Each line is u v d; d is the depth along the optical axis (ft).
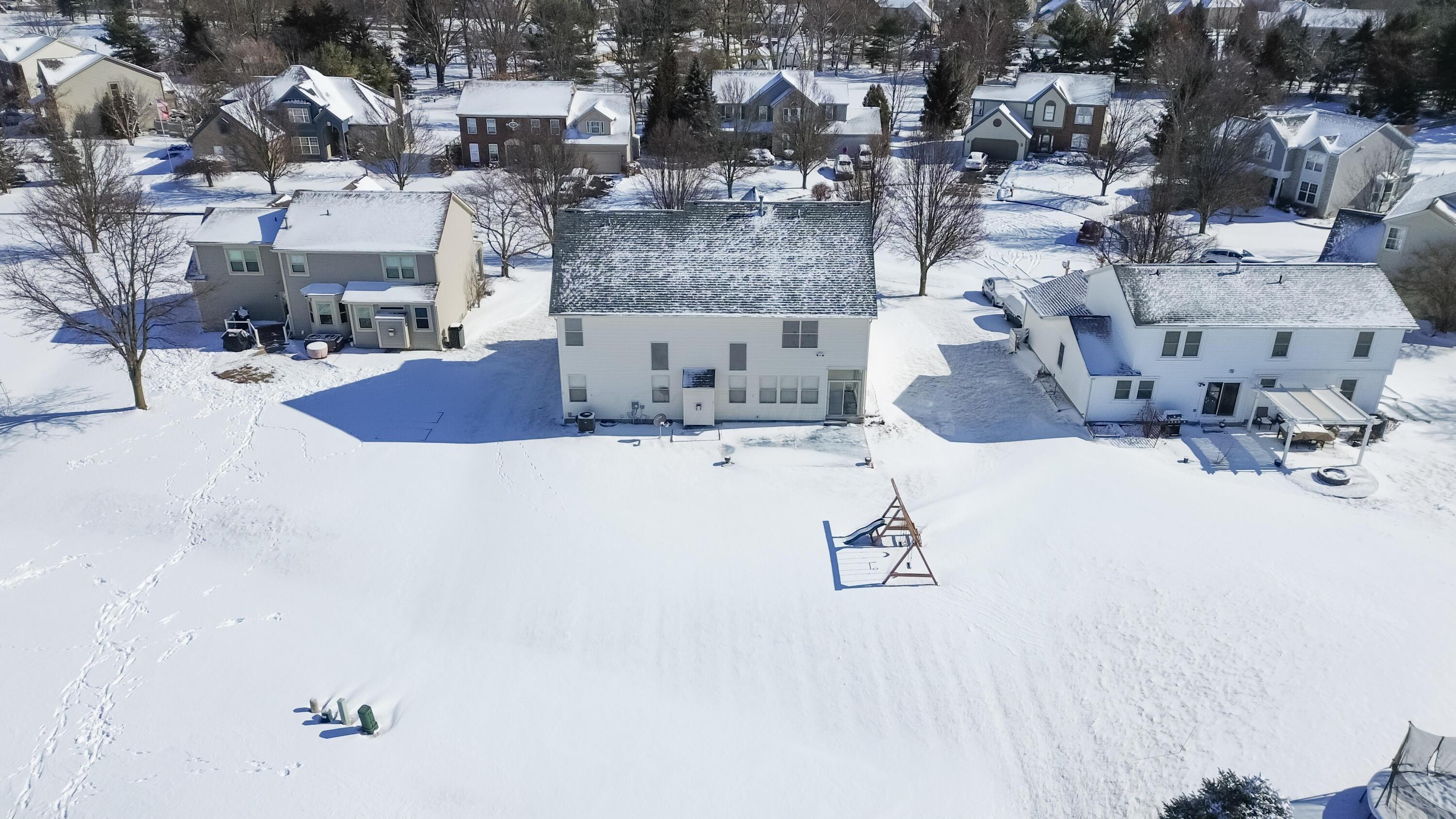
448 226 145.89
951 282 180.14
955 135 287.07
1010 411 125.39
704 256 120.47
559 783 71.92
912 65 370.12
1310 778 66.80
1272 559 90.99
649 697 79.71
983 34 339.98
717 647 84.43
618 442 117.08
